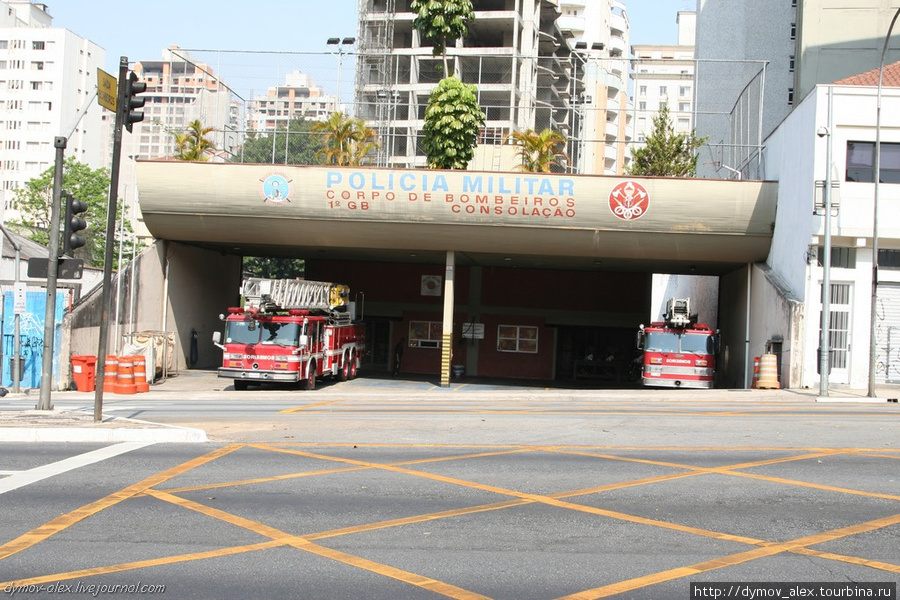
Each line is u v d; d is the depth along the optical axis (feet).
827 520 29.53
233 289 150.30
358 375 132.46
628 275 146.51
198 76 132.46
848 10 141.18
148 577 22.89
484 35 236.63
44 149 396.78
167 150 143.13
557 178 103.09
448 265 112.88
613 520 29.45
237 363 93.86
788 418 59.26
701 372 100.63
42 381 58.18
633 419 58.70
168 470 37.47
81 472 36.86
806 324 91.04
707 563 24.47
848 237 90.48
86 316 98.94
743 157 128.98
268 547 25.81
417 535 27.35
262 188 106.32
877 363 91.81
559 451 43.86
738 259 109.19
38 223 253.44
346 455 42.09
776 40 176.96
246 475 36.60
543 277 148.15
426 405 75.41
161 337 111.65
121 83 49.93
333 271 151.43
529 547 26.09
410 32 229.45
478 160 133.59
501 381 137.18
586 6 391.45
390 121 147.74
